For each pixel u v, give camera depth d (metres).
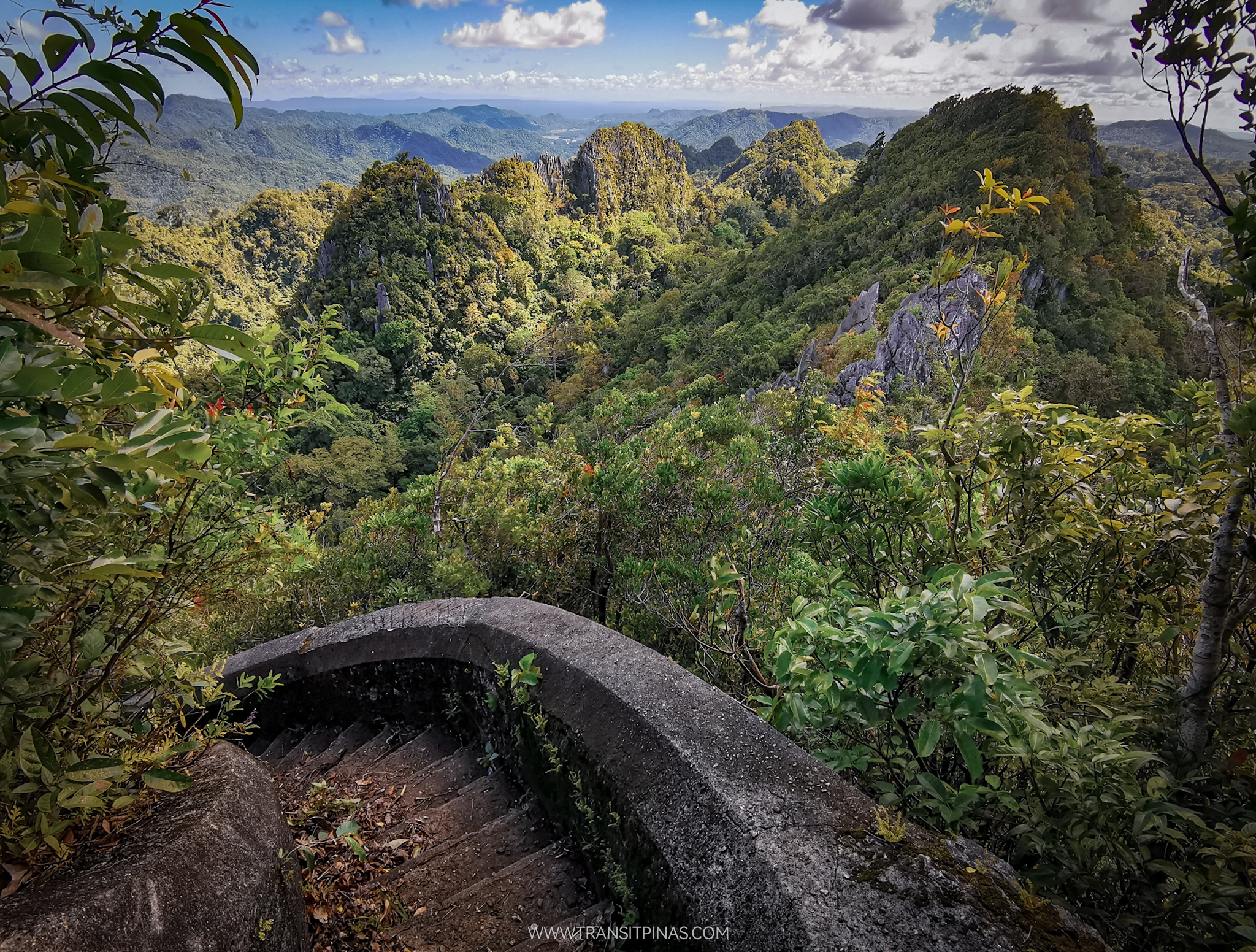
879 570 2.24
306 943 1.59
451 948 1.77
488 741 2.59
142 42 0.88
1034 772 1.39
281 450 2.79
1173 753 1.50
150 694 1.60
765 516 3.67
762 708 2.18
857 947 1.12
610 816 1.76
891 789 1.51
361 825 2.38
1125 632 1.96
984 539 1.90
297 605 4.24
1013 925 1.15
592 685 2.06
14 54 0.83
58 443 0.79
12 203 0.83
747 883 1.32
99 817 1.34
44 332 0.89
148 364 1.08
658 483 3.81
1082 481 2.06
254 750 3.35
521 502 4.33
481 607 2.93
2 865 1.14
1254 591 1.49
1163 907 1.24
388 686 3.10
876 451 3.80
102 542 1.25
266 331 2.70
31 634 0.94
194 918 1.19
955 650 1.31
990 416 2.04
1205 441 2.00
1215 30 1.27
